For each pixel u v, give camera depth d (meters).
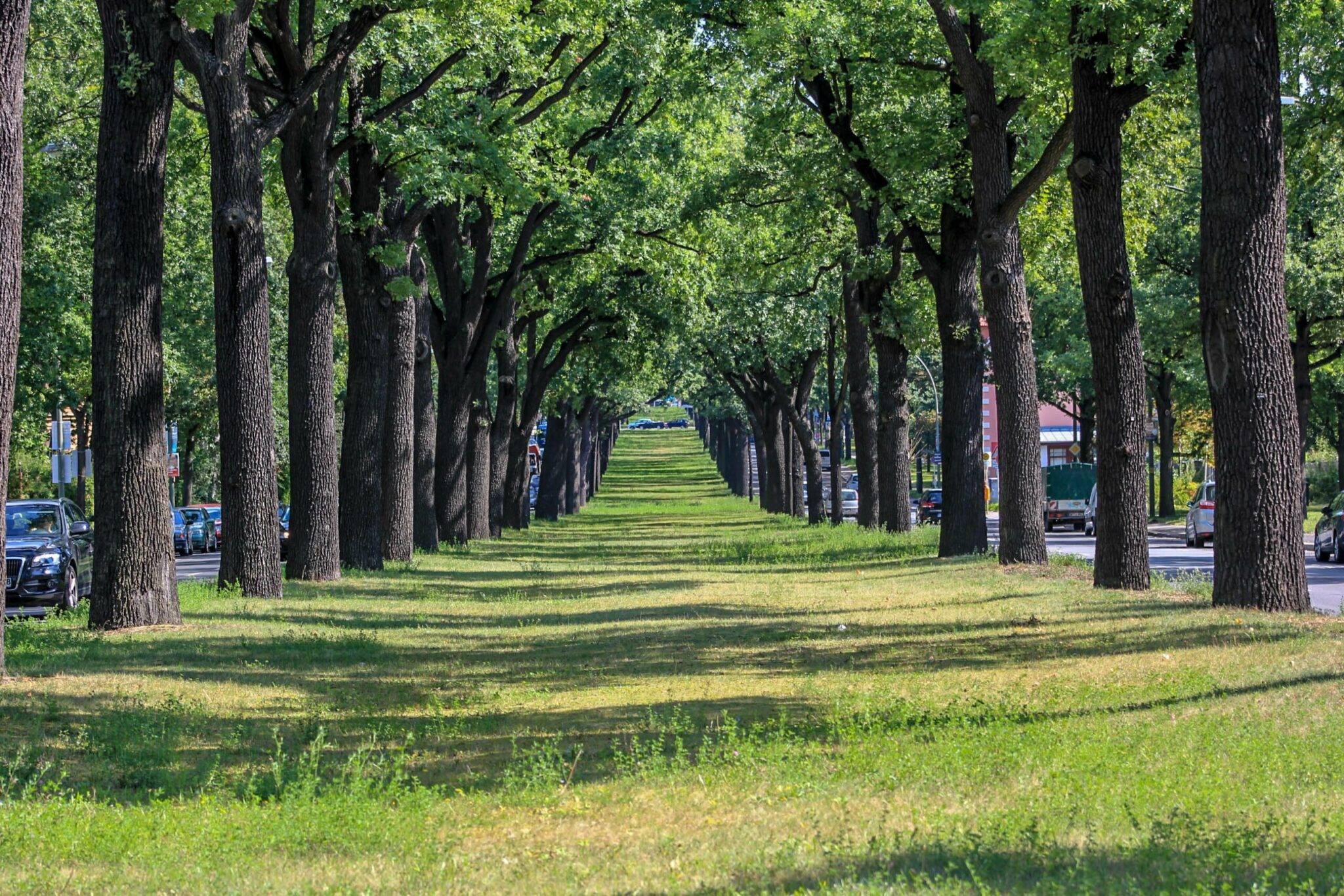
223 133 30.38
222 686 20.42
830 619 27.88
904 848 9.76
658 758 13.82
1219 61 23.19
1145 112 39.03
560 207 56.12
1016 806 11.00
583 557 56.50
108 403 26.39
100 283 26.19
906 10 41.25
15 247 19.52
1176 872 8.88
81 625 27.69
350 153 41.25
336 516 39.69
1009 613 26.44
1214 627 21.50
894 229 53.53
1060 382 95.00
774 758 13.67
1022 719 15.07
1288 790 11.27
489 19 37.22
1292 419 23.53
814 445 85.50
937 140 41.81
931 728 14.70
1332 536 55.53
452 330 59.53
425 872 10.02
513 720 17.58
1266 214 23.16
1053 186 45.69
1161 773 11.91
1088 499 88.88
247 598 32.72
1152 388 99.38
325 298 38.22
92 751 15.55
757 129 47.38
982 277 38.03
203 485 113.50
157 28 25.58
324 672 22.39
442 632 28.38
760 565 47.78
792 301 76.25
